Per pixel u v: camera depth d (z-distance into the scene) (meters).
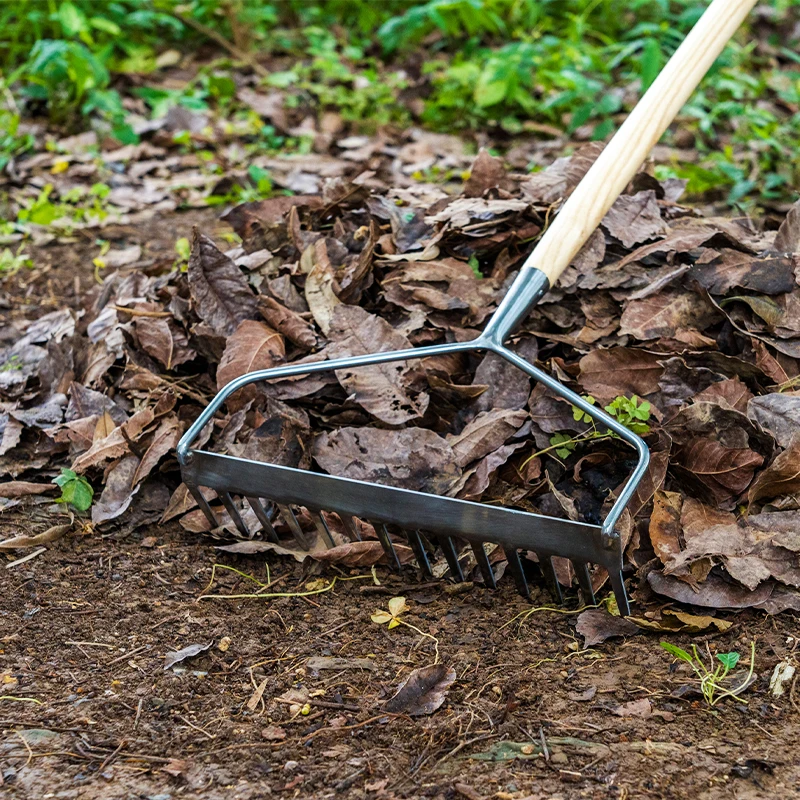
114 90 3.25
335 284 1.92
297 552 1.77
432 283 1.93
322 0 4.18
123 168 2.90
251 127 3.14
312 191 2.74
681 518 1.74
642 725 1.58
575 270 1.90
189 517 1.83
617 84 3.39
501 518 1.67
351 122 3.24
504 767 1.54
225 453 1.83
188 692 1.62
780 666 1.62
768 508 1.74
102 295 2.15
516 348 1.88
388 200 2.04
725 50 3.24
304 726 1.59
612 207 1.94
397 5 4.03
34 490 1.87
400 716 1.59
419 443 1.79
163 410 1.88
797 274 1.86
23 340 2.09
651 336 1.85
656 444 1.78
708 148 3.00
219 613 1.72
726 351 1.87
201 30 3.70
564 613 1.71
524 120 3.28
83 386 1.94
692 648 1.65
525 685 1.62
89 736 1.58
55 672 1.64
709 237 1.91
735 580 1.69
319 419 1.87
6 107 3.11
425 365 1.86
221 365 1.87
